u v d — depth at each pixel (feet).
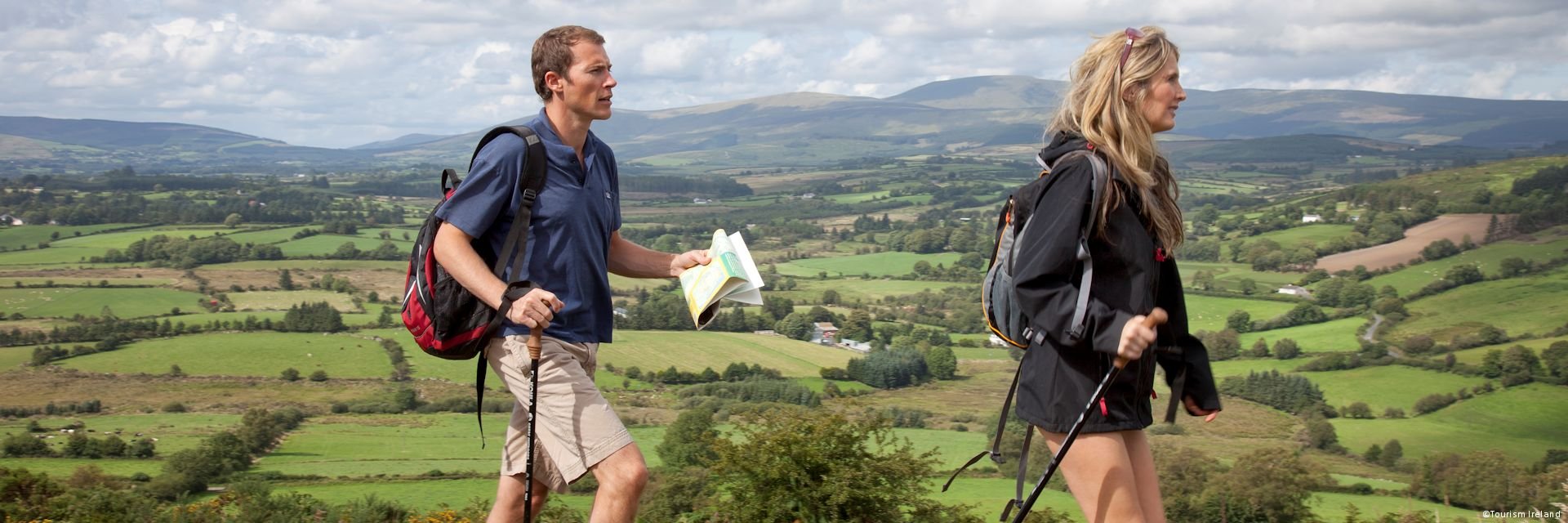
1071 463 10.43
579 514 26.40
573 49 11.86
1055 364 10.34
